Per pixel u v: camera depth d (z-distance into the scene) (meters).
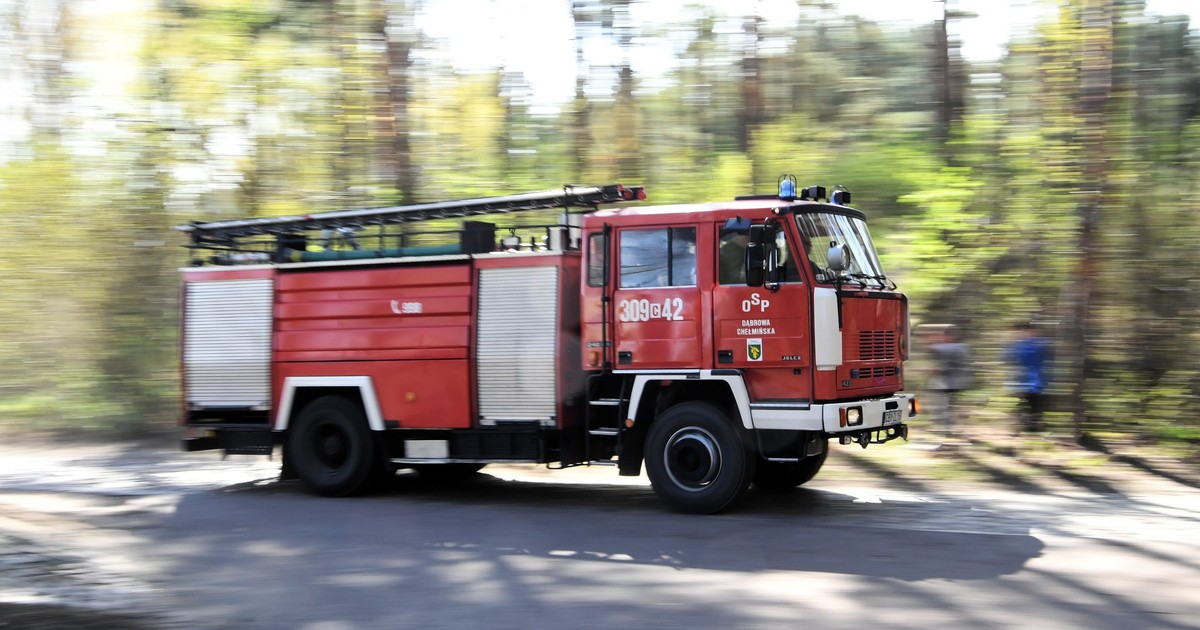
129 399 18.77
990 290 14.06
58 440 17.42
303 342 11.16
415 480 12.08
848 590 6.32
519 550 7.82
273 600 6.47
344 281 10.99
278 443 11.52
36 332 19.58
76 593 6.73
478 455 10.30
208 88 18.64
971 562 6.97
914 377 14.12
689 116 18.77
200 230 11.90
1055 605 5.88
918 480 10.75
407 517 9.50
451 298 10.37
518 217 11.52
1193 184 13.47
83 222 19.36
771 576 6.73
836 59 18.06
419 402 10.47
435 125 18.78
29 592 6.76
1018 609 5.81
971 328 14.02
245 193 19.11
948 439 12.89
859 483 10.73
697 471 9.04
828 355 8.63
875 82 17.39
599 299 9.52
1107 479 10.54
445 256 10.44
